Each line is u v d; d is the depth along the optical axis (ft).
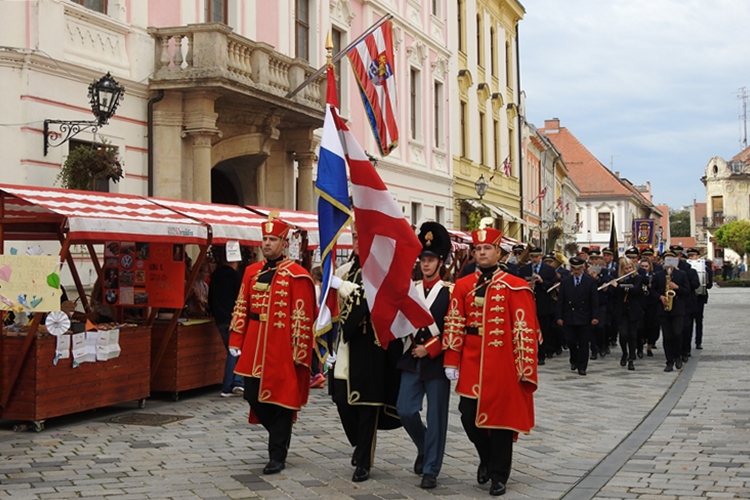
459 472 25.30
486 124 127.85
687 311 55.57
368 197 23.71
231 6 61.77
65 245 30.19
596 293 50.14
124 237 32.01
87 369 32.32
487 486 23.57
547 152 188.34
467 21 119.14
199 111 53.88
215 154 57.31
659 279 55.42
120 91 45.60
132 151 52.65
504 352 22.74
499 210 122.93
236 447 28.19
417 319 22.98
